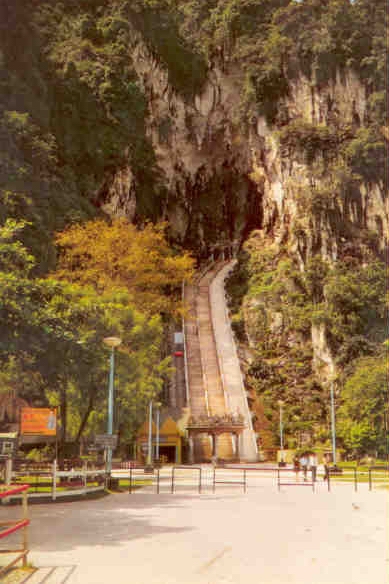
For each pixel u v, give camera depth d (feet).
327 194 381.40
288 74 427.33
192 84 444.14
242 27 447.01
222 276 421.59
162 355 305.12
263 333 353.31
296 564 34.47
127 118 390.42
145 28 427.33
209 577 30.76
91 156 371.35
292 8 433.89
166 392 277.44
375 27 428.97
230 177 474.49
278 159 415.64
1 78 297.53
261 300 364.79
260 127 432.66
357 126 414.21
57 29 392.47
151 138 432.25
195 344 326.65
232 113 451.94
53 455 125.90
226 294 392.68
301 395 316.19
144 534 46.57
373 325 336.49
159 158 440.45
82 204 342.64
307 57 424.46
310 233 379.55
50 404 146.51
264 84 427.74
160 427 235.20
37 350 85.46
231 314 370.12
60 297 111.96
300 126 408.05
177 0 490.90
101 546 40.40
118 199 384.88
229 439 252.42
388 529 50.47
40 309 90.38
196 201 477.36
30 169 268.00
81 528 49.98
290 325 350.43
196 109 448.65
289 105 426.51
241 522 55.11
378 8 437.58
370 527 51.80
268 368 326.44
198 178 470.39
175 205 467.93
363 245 375.04
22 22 328.29
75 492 80.38
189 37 455.63
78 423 160.15
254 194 475.72
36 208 262.47
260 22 452.35
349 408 239.30
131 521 55.31
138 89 396.16
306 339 344.90
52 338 88.63
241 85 447.83
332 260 369.71
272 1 459.73
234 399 279.49
